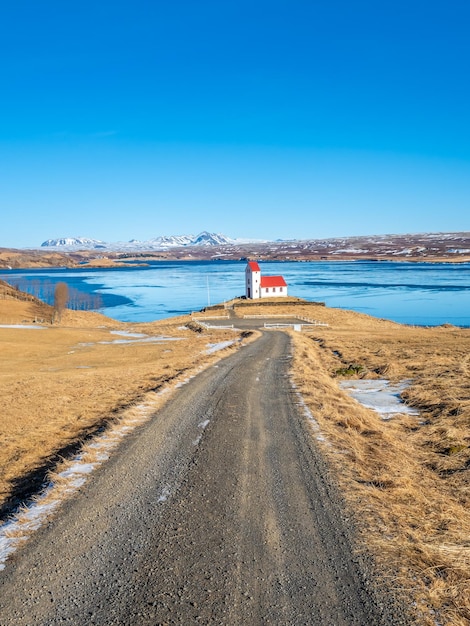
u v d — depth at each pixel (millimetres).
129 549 6852
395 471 10148
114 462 10578
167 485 9250
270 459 10719
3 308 86500
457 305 100812
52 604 5633
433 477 10305
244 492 8891
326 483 9312
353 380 23234
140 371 26828
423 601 5695
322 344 41188
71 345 48156
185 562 6500
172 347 43906
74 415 16047
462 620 5367
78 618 5387
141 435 12719
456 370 23109
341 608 5543
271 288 94188
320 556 6652
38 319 80188
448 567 6430
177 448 11562
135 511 8094
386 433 13234
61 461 10711
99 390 20734
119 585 5980
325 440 12188
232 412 15312
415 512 8203
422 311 93500
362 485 9266
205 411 15469
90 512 8055
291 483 9312
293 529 7445
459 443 12375
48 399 19156
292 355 31203
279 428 13359
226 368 25359
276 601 5668
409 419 15492
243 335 52250
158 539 7133
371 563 6488
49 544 6988
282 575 6191
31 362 36344
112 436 12727
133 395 18969
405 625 5254
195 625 5250
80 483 9375
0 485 9805
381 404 17797
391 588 5930
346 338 45875
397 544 7000
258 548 6871
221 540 7098
